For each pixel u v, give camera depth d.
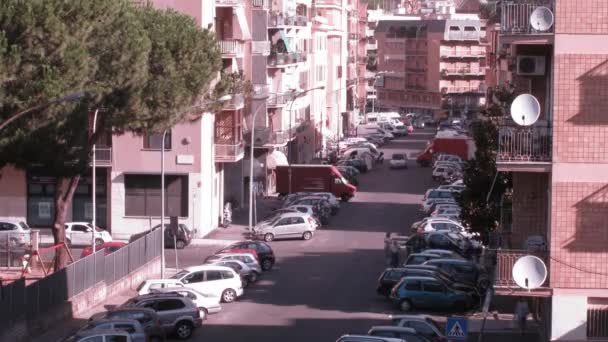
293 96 96.75
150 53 50.31
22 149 43.22
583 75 33.16
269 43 89.94
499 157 34.03
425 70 195.75
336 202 85.56
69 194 51.44
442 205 79.25
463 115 183.88
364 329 43.28
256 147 88.31
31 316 41.62
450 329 34.53
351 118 164.75
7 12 39.34
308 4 118.81
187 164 69.69
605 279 33.38
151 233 58.75
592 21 33.06
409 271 50.09
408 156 135.25
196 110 54.72
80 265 47.62
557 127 33.28
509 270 34.25
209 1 72.38
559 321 33.56
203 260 62.22
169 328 41.50
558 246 33.50
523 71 35.59
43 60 40.38
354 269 59.72
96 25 44.31
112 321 37.31
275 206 87.00
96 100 45.94
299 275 57.78
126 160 69.38
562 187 33.38
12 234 61.91
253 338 41.75
